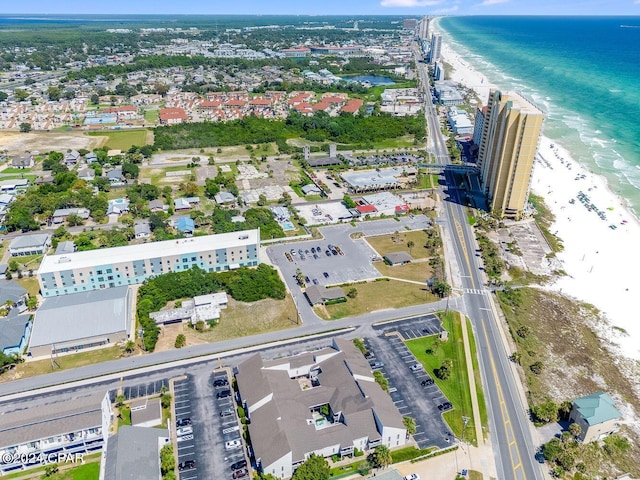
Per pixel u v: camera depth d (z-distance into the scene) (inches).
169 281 7229.3
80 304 6412.4
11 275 7770.7
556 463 4680.1
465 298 7342.5
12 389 5477.4
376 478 4303.6
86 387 5516.7
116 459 4293.8
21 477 4429.1
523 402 5418.3
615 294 7564.0
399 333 6515.8
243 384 5305.1
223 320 6722.4
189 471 4510.3
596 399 5049.2
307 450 4539.9
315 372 5693.9
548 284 7815.0
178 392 5457.7
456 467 4608.8
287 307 7027.6
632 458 4783.5
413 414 5196.9
